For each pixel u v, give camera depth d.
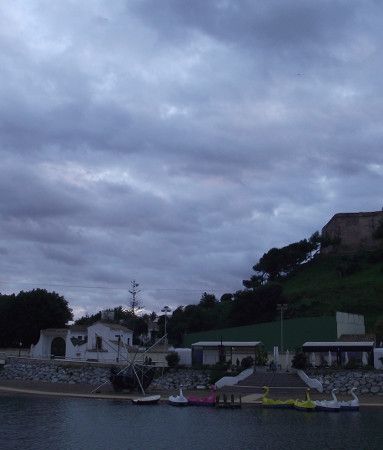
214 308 166.75
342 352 95.69
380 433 54.94
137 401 76.50
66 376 101.62
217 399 73.38
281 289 153.00
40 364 108.12
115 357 111.06
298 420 63.16
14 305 139.38
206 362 103.12
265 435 54.47
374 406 73.06
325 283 173.00
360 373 84.25
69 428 58.59
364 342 95.56
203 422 62.12
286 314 143.25
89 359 111.81
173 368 97.38
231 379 88.75
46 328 135.00
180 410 71.19
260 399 78.44
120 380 88.56
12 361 114.25
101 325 114.94
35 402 79.00
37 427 59.06
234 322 147.50
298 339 104.94
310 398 76.12
